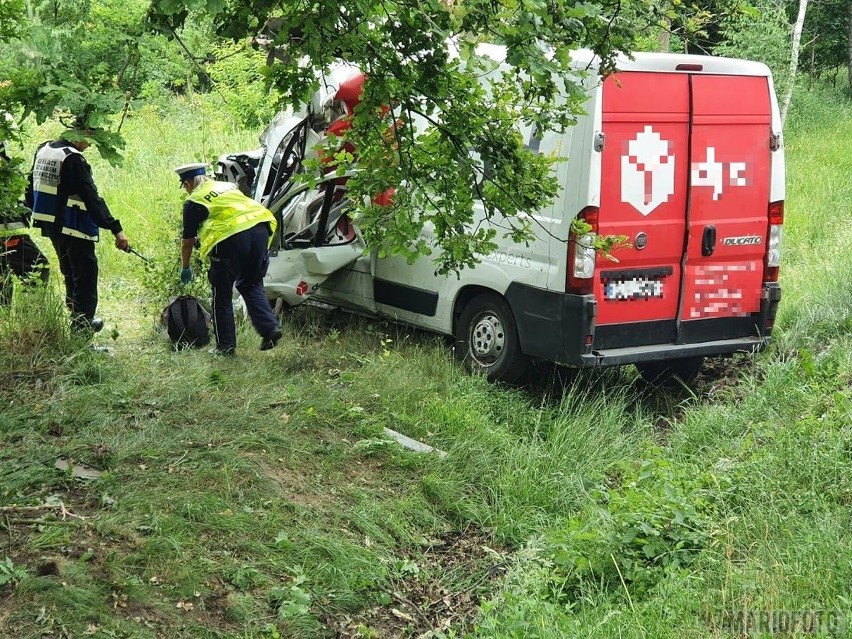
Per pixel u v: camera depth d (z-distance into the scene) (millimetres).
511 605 4352
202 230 7117
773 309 7297
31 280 6863
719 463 5625
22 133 4789
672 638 3863
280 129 8406
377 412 6480
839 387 6516
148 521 4598
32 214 7152
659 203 6770
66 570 4094
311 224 7965
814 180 13758
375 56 4465
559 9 3992
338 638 4281
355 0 4066
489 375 7180
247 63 15164
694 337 7113
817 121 20234
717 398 7262
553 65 3977
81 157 7027
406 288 7762
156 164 13852
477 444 6137
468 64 4227
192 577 4281
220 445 5500
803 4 18234
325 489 5387
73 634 3764
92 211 7059
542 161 4953
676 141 6781
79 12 3900
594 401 6945
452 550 5188
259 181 8414
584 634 3988
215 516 4762
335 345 7852
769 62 18406
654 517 4758
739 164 7035
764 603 3955
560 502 5656
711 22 4547
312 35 4195
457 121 4785
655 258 6844
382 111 5086
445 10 4023
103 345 7133
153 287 8148
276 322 7277
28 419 5520
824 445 5359
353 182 5332
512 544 5250
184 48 4012
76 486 4836
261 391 6449
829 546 4297
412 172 5113
